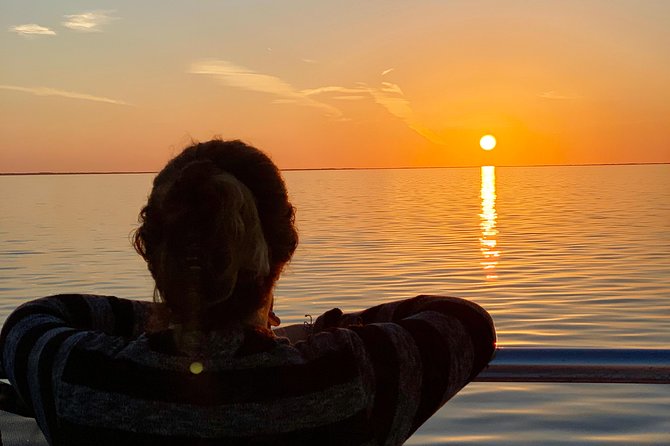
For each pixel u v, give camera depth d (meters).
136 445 1.29
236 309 1.32
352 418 1.30
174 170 1.37
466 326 1.42
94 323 1.56
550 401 7.62
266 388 1.29
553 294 15.68
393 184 158.75
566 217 44.88
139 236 1.36
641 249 25.36
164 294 1.32
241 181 1.34
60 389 1.33
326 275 19.56
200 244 1.28
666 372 1.64
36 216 55.84
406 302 1.53
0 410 1.69
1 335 1.48
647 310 13.38
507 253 24.88
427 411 1.36
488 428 6.90
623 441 6.50
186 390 1.29
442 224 40.75
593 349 1.67
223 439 1.28
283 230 1.37
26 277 20.66
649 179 162.75
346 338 1.34
